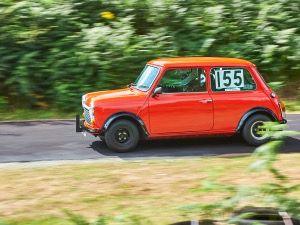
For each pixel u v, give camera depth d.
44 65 17.00
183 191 7.07
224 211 3.85
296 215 3.56
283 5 20.22
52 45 17.58
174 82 11.06
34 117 15.61
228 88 11.24
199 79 11.16
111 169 8.67
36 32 17.58
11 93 16.62
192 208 3.65
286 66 19.39
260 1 20.62
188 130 11.08
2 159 10.17
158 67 11.23
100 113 10.76
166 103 10.94
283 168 8.20
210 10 19.33
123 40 17.47
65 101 16.47
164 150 11.05
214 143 11.73
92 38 17.36
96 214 6.13
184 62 11.18
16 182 7.84
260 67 19.20
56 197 6.93
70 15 18.64
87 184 7.59
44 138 12.32
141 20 19.69
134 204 6.51
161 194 6.97
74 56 17.23
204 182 3.66
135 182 7.63
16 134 12.86
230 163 8.95
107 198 6.85
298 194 6.50
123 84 17.41
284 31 19.06
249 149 11.03
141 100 10.87
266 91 11.41
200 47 18.62
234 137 12.34
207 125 11.14
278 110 11.39
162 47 18.17
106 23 19.22
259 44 19.47
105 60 17.22
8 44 17.33
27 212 6.29
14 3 18.27
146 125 10.88
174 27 19.12
